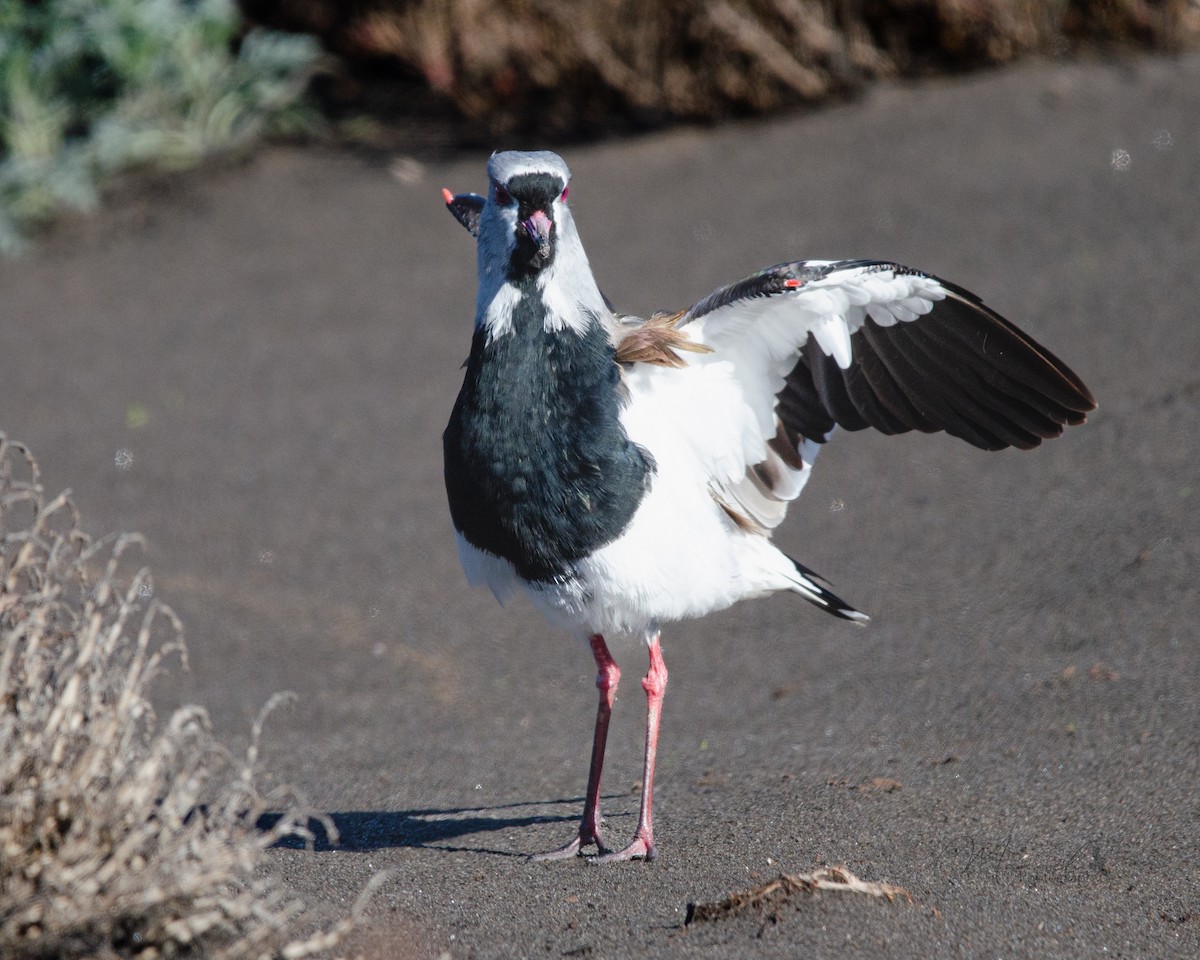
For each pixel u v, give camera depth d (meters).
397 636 12.42
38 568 6.75
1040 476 13.05
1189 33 21.47
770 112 21.73
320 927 6.68
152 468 15.40
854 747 9.47
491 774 9.74
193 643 12.32
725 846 7.88
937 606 11.56
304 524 14.27
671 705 10.89
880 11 21.78
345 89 24.61
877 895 6.79
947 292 8.18
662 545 7.91
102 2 23.05
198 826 5.83
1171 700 9.29
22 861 5.64
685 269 17.66
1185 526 11.62
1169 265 15.81
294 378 17.20
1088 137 19.31
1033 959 6.28
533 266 7.83
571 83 22.58
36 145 22.97
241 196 22.25
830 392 8.49
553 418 7.82
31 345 18.62
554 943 6.60
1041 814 7.99
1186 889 6.98
